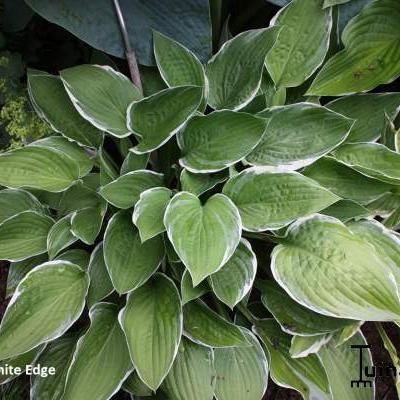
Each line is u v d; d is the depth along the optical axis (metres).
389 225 0.64
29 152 0.61
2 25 0.74
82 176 0.64
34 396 0.60
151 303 0.59
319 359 0.59
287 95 0.71
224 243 0.53
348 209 0.60
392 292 0.52
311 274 0.55
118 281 0.56
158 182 0.64
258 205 0.58
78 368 0.56
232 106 0.65
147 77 0.70
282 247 0.58
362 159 0.63
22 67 0.72
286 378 0.59
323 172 0.63
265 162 0.62
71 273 0.61
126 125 0.64
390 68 0.66
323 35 0.67
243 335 0.56
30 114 0.70
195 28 0.67
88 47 0.79
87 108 0.63
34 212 0.64
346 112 0.68
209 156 0.60
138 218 0.55
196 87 0.60
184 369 0.58
